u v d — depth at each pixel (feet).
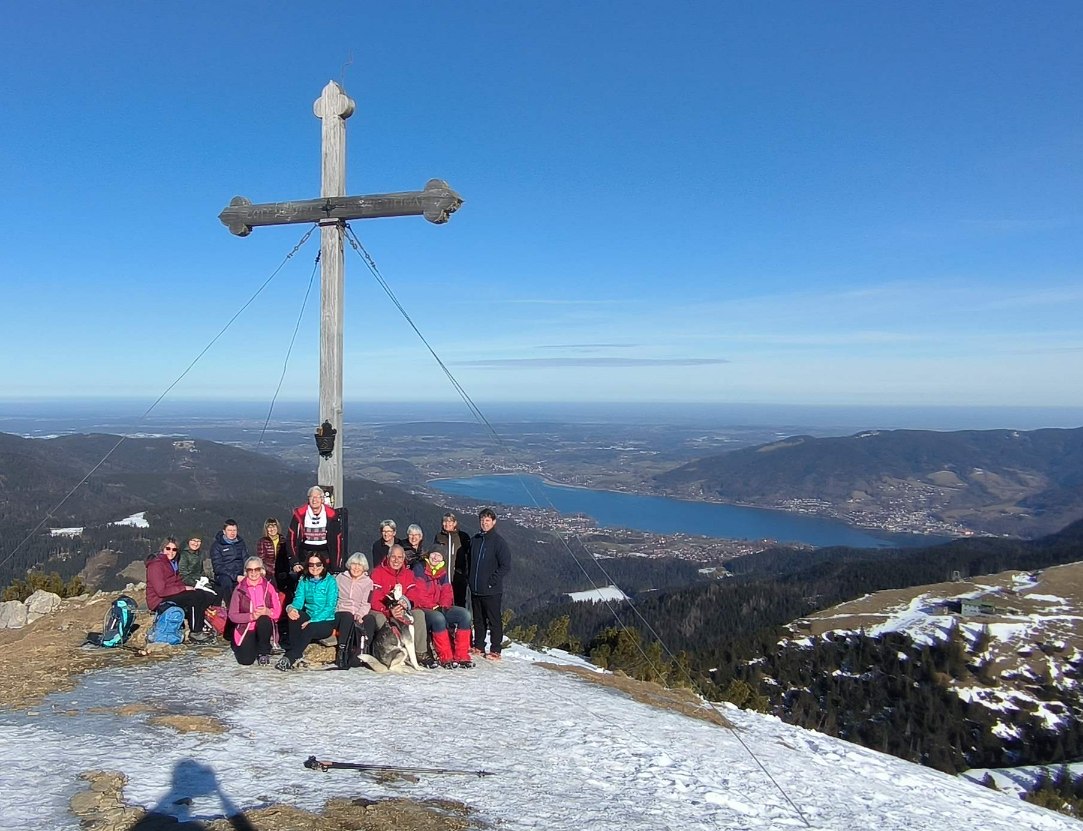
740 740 30.53
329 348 36.86
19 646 32.40
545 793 19.42
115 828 14.53
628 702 32.78
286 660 29.32
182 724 21.83
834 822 21.95
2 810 15.06
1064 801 60.08
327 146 37.04
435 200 35.17
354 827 15.64
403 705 26.04
